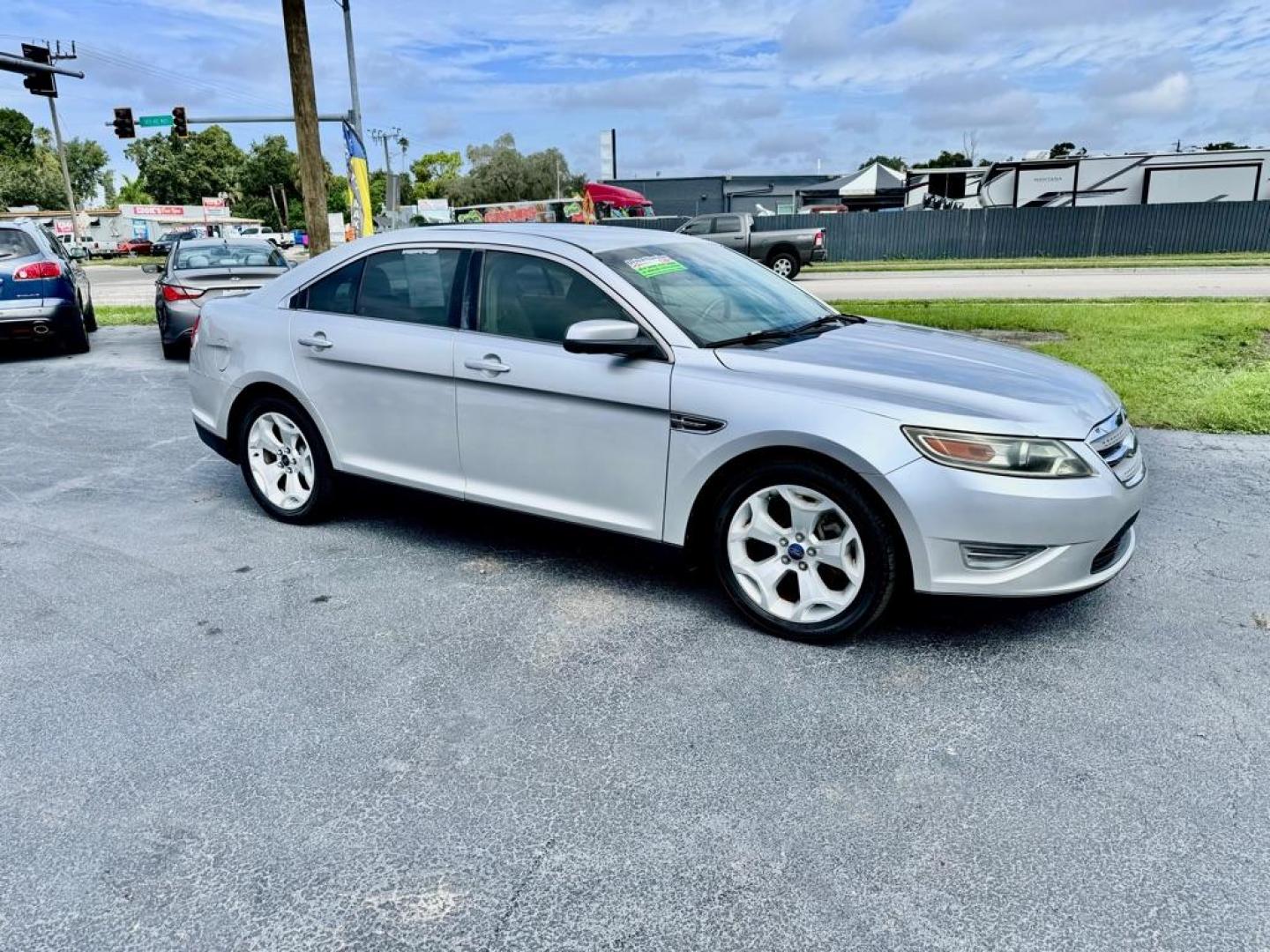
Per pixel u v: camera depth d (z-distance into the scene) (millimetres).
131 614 3895
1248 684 3199
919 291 17531
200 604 3988
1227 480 5492
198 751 2887
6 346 11516
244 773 2771
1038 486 3166
